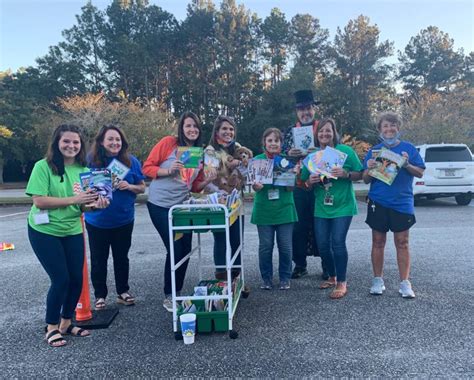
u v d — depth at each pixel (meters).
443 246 6.82
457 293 4.55
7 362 3.27
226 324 3.66
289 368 3.03
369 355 3.19
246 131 36.97
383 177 4.32
